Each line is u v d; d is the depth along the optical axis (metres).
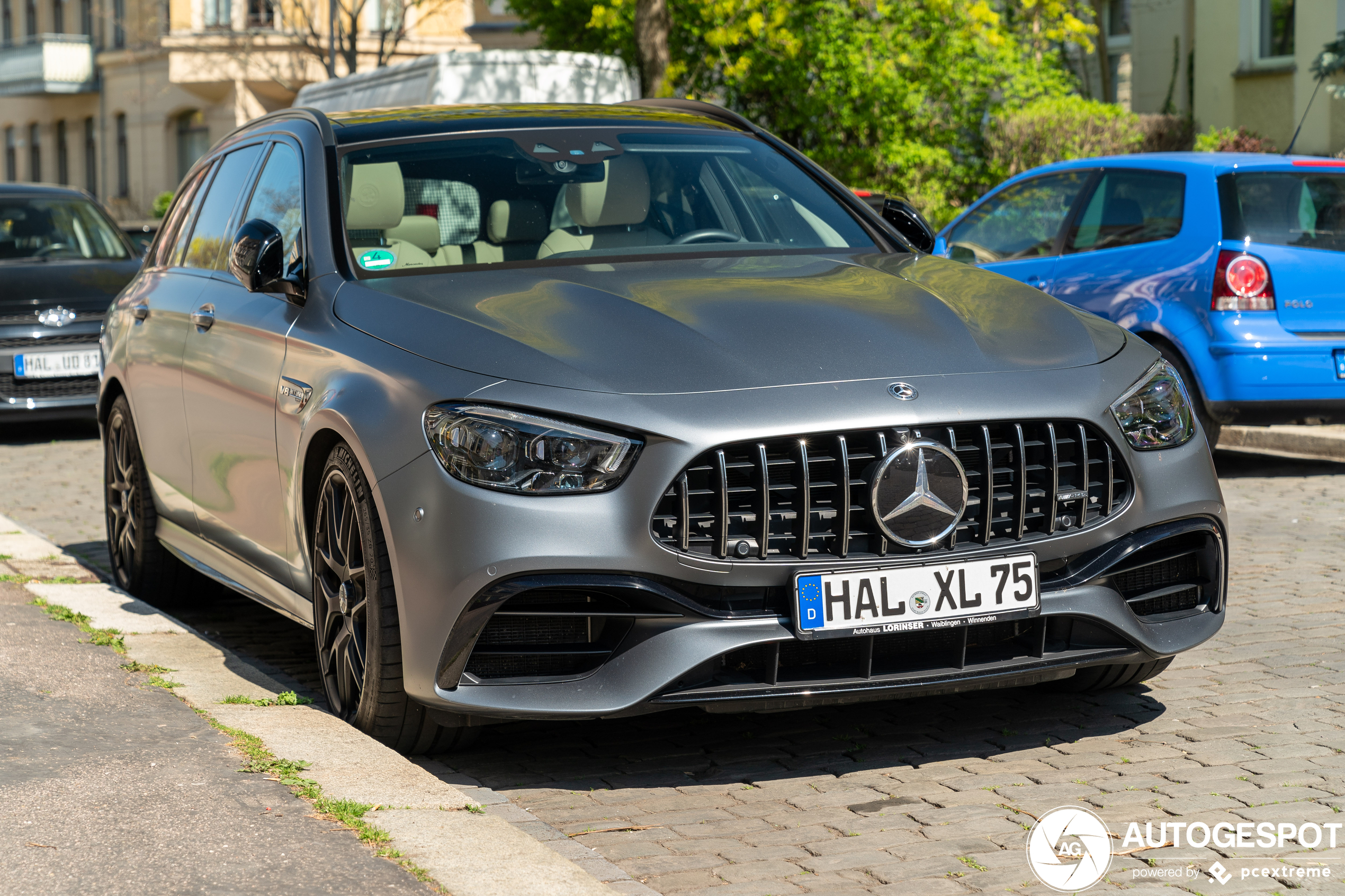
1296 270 8.74
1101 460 3.99
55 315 11.88
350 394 4.09
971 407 3.81
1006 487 3.89
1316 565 6.66
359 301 4.45
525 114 5.46
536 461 3.69
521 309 4.15
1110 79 22.66
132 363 6.07
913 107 18.47
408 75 16.53
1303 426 10.61
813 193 5.45
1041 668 3.95
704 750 4.26
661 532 3.69
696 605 3.71
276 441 4.60
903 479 3.75
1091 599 3.97
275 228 4.80
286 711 4.22
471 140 5.19
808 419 3.71
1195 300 8.84
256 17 35.34
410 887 3.00
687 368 3.82
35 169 46.78
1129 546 4.00
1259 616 5.73
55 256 12.92
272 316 4.80
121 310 6.43
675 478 3.66
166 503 5.87
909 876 3.32
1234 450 10.63
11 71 43.53
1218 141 19.12
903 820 3.68
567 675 3.78
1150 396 4.11
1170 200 9.19
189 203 6.33
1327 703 4.58
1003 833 3.57
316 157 5.07
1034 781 3.94
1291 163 9.03
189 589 6.29
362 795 3.52
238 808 3.42
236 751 3.82
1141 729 4.36
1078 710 4.57
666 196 5.14
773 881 3.29
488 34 33.59
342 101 18.72
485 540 3.67
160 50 39.25
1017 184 10.42
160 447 5.82
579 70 16.22
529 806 3.82
